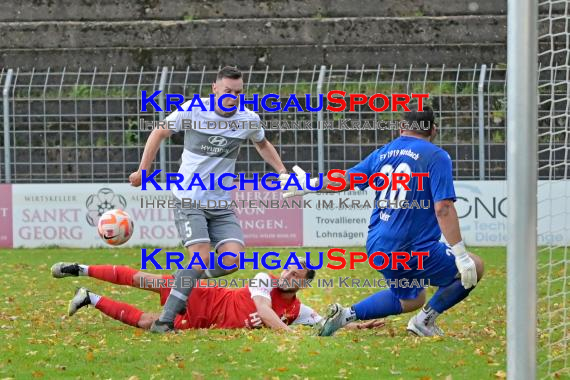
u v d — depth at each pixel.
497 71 52.25
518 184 14.73
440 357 19.81
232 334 22.55
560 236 42.34
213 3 57.97
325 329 22.67
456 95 46.12
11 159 49.84
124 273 24.42
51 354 20.19
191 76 53.66
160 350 20.59
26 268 38.28
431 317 22.78
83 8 57.81
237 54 54.22
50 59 54.41
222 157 23.92
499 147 48.16
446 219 21.98
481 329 24.06
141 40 56.19
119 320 23.94
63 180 49.97
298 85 50.12
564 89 49.25
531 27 14.65
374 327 24.00
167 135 24.00
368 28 55.97
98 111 50.88
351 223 45.53
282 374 18.34
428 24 55.84
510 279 14.78
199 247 23.50
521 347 14.68
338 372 18.47
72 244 46.09
